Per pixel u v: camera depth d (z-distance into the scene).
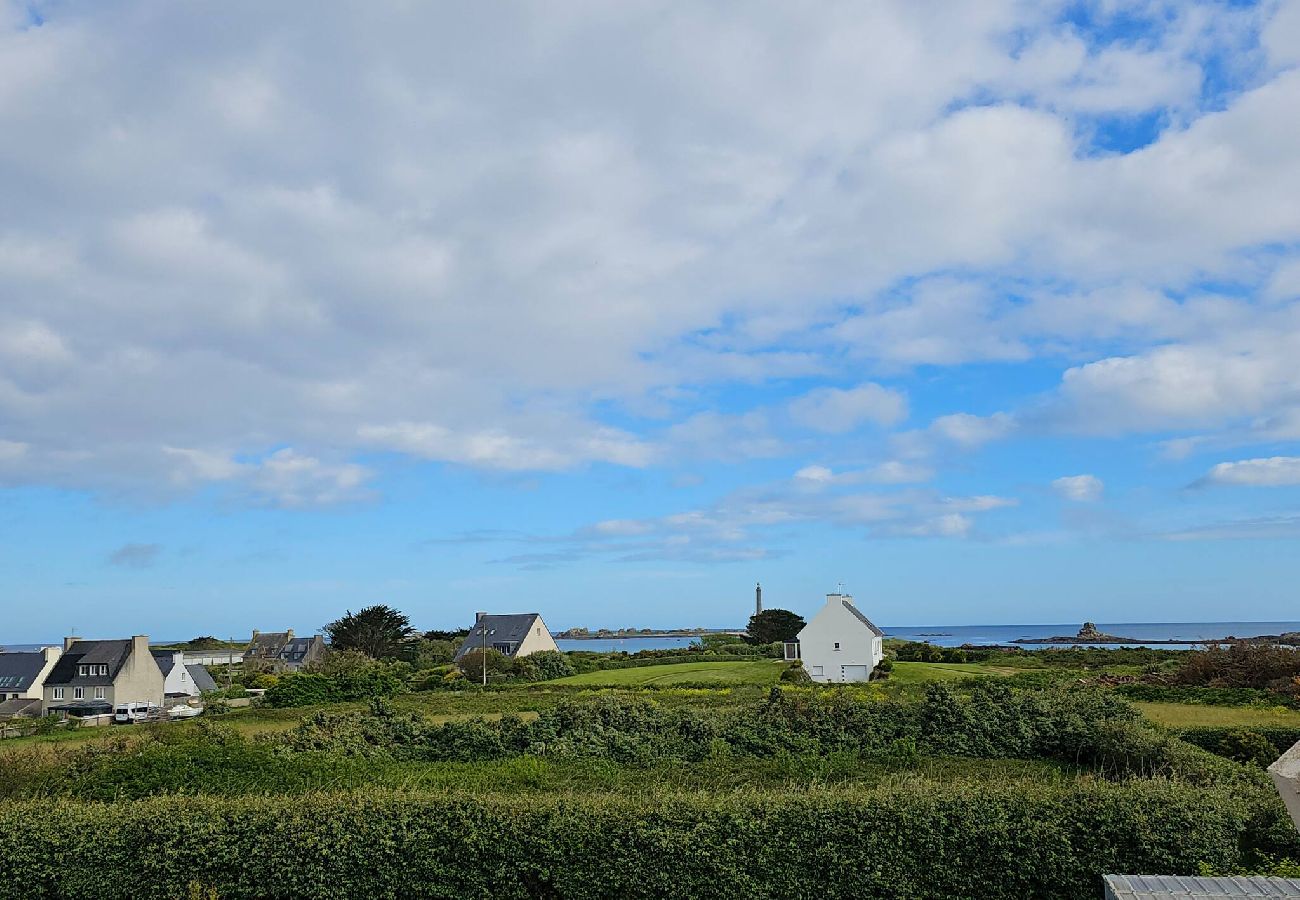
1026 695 28.11
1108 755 23.12
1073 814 14.71
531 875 14.89
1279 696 39.94
